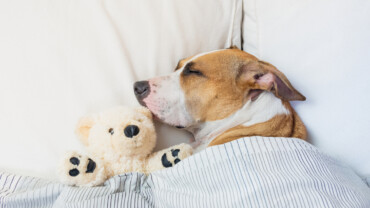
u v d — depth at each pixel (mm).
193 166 933
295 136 1154
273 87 1131
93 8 1119
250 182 876
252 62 1151
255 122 1146
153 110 1095
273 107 1150
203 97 1138
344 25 1111
